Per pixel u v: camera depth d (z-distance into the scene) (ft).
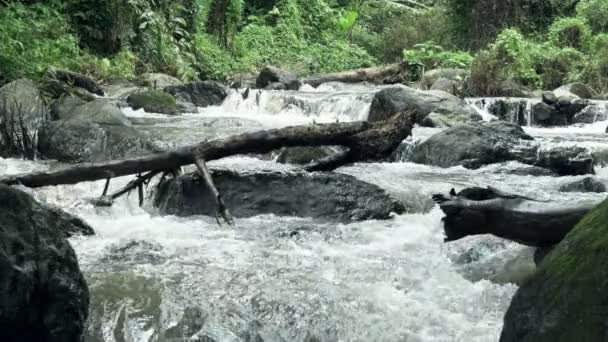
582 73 55.06
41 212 10.05
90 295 11.55
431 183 20.34
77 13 49.85
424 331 10.81
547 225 11.84
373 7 91.30
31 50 40.42
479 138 25.52
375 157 18.78
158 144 25.05
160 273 12.84
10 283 9.12
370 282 12.63
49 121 28.30
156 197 18.61
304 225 16.69
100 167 17.06
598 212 9.12
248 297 11.64
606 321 7.83
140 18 52.16
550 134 34.53
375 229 16.29
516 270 13.28
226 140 17.56
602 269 8.22
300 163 22.81
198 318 10.88
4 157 25.63
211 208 17.85
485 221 12.33
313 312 11.19
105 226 16.84
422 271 13.41
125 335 10.48
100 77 46.47
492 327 10.91
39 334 9.61
